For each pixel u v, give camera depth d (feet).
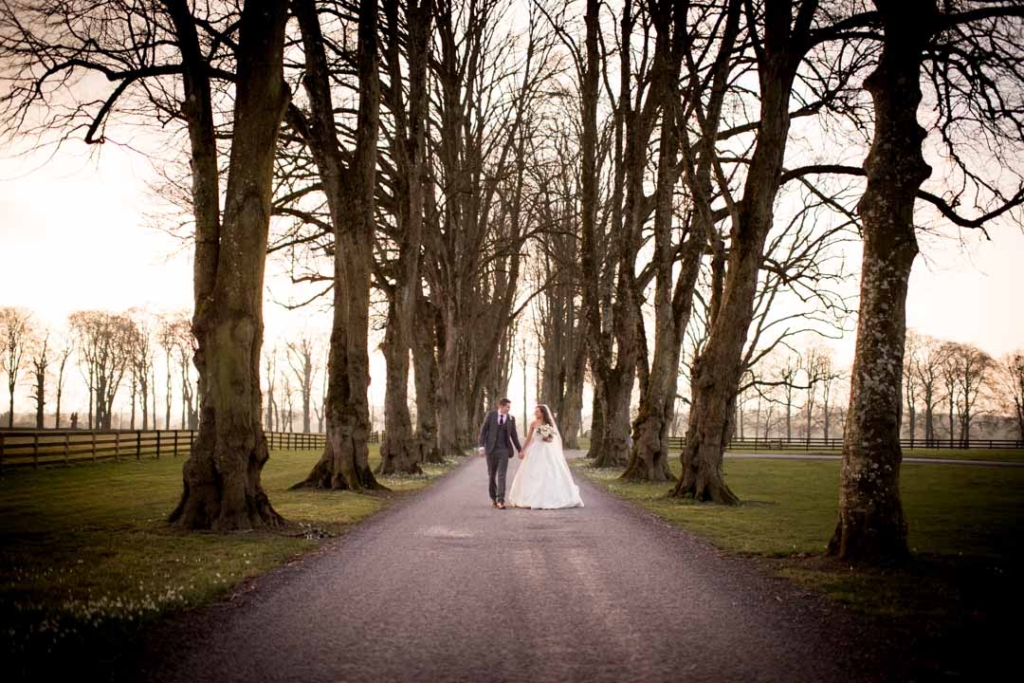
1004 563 26.99
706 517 41.70
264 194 35.27
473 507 45.93
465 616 19.45
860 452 26.91
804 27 44.60
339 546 30.60
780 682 14.49
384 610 20.04
